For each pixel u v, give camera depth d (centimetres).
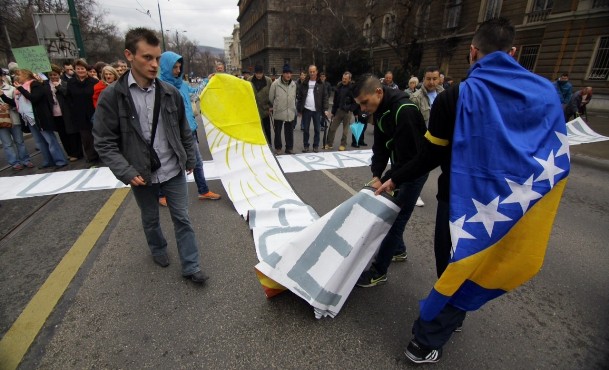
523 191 146
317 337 208
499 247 158
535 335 215
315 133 754
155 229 268
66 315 223
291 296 245
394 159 241
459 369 188
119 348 197
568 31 1566
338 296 223
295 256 229
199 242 323
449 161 175
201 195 432
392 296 249
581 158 714
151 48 211
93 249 307
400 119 209
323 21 2508
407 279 271
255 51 5212
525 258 157
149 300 238
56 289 250
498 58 154
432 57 2414
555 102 149
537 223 153
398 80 2089
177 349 197
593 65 1498
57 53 923
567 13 1556
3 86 548
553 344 208
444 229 187
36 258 292
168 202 254
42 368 184
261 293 247
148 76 216
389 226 224
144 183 227
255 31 5234
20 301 237
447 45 2255
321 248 225
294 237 234
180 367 185
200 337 206
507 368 190
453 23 2264
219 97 467
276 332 211
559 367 191
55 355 192
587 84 1519
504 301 248
